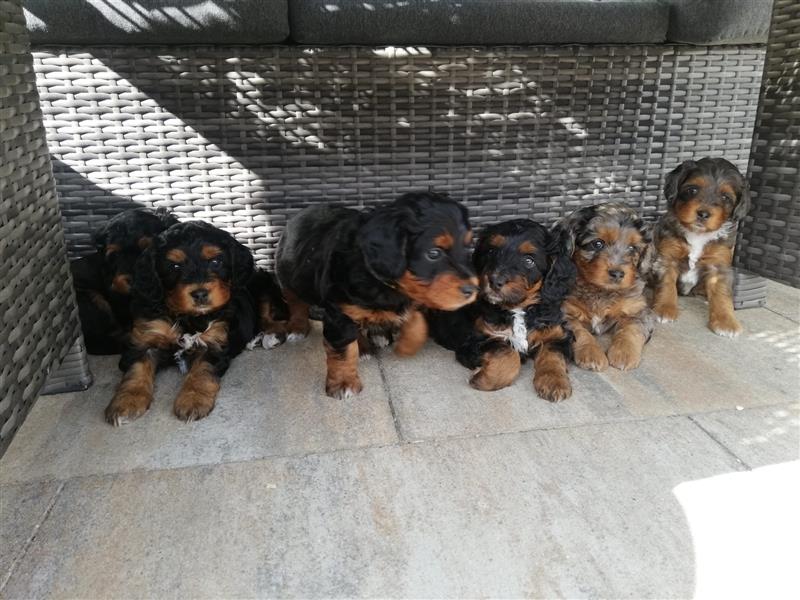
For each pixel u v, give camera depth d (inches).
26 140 22.2
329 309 28.0
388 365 31.6
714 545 19.4
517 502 21.3
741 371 30.3
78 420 26.5
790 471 22.8
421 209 26.1
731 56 38.7
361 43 34.3
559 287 31.2
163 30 30.7
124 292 30.6
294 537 19.9
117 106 33.7
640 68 38.0
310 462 23.6
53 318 23.8
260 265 38.1
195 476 22.8
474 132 37.6
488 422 26.3
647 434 25.2
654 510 20.9
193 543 19.7
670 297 37.6
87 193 34.9
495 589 17.9
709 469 23.0
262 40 32.6
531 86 37.2
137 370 28.7
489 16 33.5
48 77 32.5
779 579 18.2
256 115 35.1
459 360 31.0
